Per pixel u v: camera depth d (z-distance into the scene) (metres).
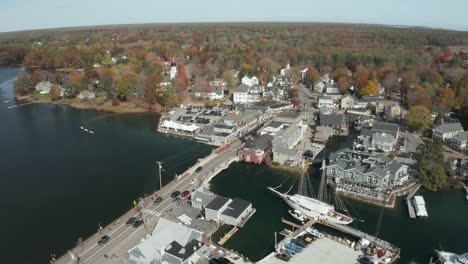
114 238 83.12
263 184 112.06
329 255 77.62
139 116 194.62
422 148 120.50
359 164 107.38
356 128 166.62
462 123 157.00
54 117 193.38
